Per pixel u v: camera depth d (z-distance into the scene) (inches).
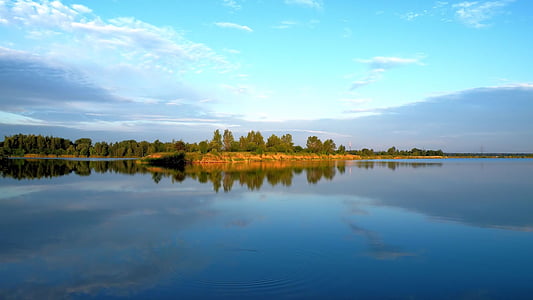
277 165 3636.8
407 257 570.6
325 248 612.1
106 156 6510.8
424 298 427.2
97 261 549.6
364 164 4128.9
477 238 684.1
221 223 802.2
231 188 1449.3
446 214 912.3
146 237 683.4
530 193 1323.8
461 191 1385.3
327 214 906.7
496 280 482.6
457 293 440.8
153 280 474.3
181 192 1318.9
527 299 425.1
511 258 570.3
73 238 677.9
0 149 4621.1
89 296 429.4
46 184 1572.3
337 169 2901.1
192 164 3720.5
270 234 705.0
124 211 943.7
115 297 426.9
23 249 611.5
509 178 2022.6
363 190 1401.3
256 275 489.7
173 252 590.6
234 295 427.8
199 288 448.1
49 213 916.6
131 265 530.9
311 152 6801.2
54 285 461.7
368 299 422.9
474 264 541.3
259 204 1055.6
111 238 677.3
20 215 893.8
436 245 636.7
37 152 6205.7
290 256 568.7
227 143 5649.6
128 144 6870.1
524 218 863.1
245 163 4119.1
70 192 1310.3
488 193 1327.5
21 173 2183.8
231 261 545.0
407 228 760.3
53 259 559.5
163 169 2699.3
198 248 612.1
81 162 3897.6
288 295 429.7
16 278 485.1
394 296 431.8
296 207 1006.4
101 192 1314.0
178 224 791.1
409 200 1143.0
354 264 535.2
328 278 481.4
